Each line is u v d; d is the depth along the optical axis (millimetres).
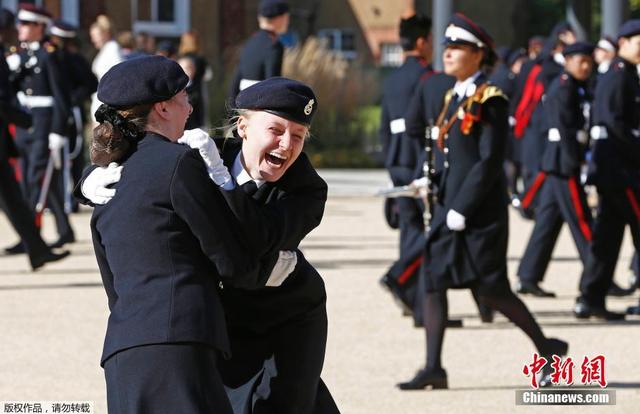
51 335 11062
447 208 9281
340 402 8836
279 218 5621
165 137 5578
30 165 16594
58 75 16531
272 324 6004
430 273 9359
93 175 5531
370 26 45688
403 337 11188
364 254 16500
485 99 9133
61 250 16609
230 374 6047
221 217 5418
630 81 12062
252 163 5742
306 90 5715
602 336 11273
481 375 9727
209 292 5395
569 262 16172
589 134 13062
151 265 5309
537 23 52625
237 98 5793
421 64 12078
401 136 12062
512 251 17141
